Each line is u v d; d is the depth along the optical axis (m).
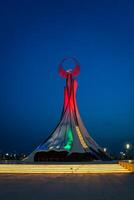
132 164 43.50
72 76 82.88
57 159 74.75
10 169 43.22
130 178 32.03
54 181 28.72
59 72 82.62
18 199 17.48
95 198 17.64
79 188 22.84
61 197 18.19
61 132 79.75
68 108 82.62
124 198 17.58
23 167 44.03
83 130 82.00
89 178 32.12
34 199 17.45
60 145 76.06
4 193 20.19
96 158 75.88
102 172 42.69
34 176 35.34
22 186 24.50
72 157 74.44
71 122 81.38
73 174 39.03
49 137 79.81
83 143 77.19
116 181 28.50
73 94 82.75
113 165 46.69
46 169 43.06
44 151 75.50
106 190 21.58
